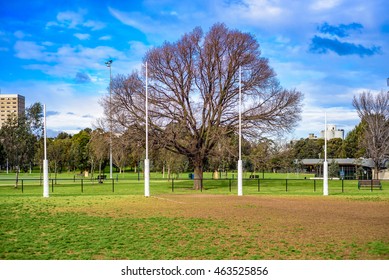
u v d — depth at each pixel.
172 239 13.32
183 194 33.28
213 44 43.38
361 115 73.25
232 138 51.19
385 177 77.12
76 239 13.30
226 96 44.41
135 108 41.88
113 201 25.52
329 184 51.09
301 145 112.62
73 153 94.31
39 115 55.16
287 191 38.28
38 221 16.89
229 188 42.12
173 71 43.88
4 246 12.38
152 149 42.72
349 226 15.88
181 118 43.56
